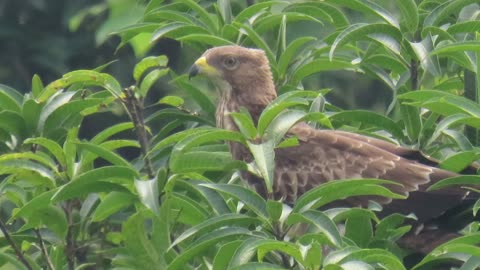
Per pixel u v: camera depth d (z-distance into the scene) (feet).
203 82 58.18
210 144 45.14
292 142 34.14
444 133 38.60
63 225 37.91
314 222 32.17
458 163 38.68
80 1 70.69
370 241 37.09
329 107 44.70
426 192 42.11
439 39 42.29
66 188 35.42
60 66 70.23
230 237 34.04
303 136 45.01
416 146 43.50
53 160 40.78
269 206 32.65
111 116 67.10
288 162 44.78
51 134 40.70
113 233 40.16
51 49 70.28
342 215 35.37
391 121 42.39
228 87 47.32
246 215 33.83
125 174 35.65
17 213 36.50
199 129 36.37
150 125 64.13
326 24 55.36
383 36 40.93
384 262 31.58
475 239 32.76
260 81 47.16
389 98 48.24
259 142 34.01
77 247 39.37
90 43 70.18
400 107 42.75
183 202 36.65
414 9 41.83
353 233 37.09
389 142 44.65
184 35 45.34
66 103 40.04
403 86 43.88
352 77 63.21
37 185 39.42
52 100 39.42
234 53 47.09
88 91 43.52
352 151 44.14
